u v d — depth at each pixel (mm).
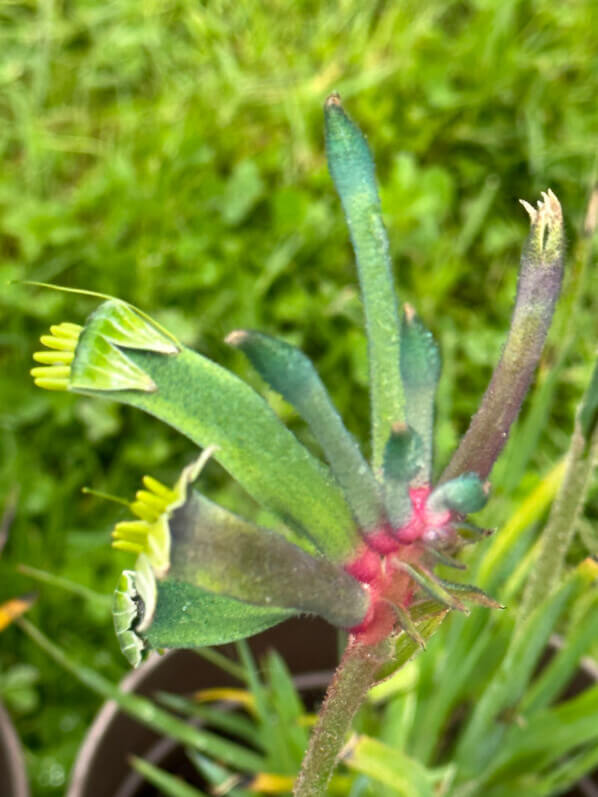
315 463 121
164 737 302
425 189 483
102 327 113
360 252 134
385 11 586
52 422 439
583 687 292
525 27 570
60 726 383
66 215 482
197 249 478
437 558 124
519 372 125
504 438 128
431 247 487
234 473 119
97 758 278
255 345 119
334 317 471
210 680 305
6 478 414
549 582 206
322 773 145
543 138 526
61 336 118
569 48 561
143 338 114
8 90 551
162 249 479
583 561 222
